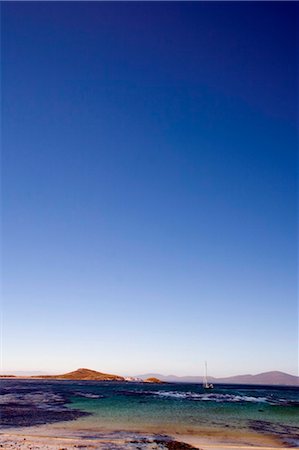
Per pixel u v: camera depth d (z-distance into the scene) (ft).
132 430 72.13
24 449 51.42
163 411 107.65
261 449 57.93
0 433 64.80
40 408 105.19
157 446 56.18
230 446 59.21
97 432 68.44
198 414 102.53
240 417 99.04
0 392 171.53
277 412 112.27
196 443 60.80
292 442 65.26
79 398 143.95
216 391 248.32
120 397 154.71
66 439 59.62
